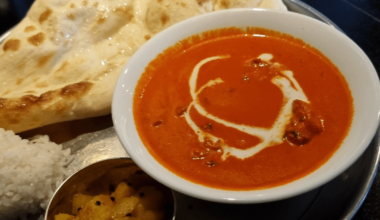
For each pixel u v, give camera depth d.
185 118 0.20
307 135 0.18
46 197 0.22
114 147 0.23
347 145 0.17
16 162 0.21
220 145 0.18
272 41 0.24
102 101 0.24
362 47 0.30
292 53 0.23
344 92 0.20
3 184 0.21
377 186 0.21
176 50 0.24
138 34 0.27
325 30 0.22
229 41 0.24
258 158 0.18
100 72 0.25
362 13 0.34
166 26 0.26
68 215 0.19
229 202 0.15
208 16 0.24
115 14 0.27
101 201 0.19
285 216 0.19
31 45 0.25
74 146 0.23
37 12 0.26
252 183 0.17
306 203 0.19
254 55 0.23
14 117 0.22
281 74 0.21
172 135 0.19
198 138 0.19
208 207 0.19
